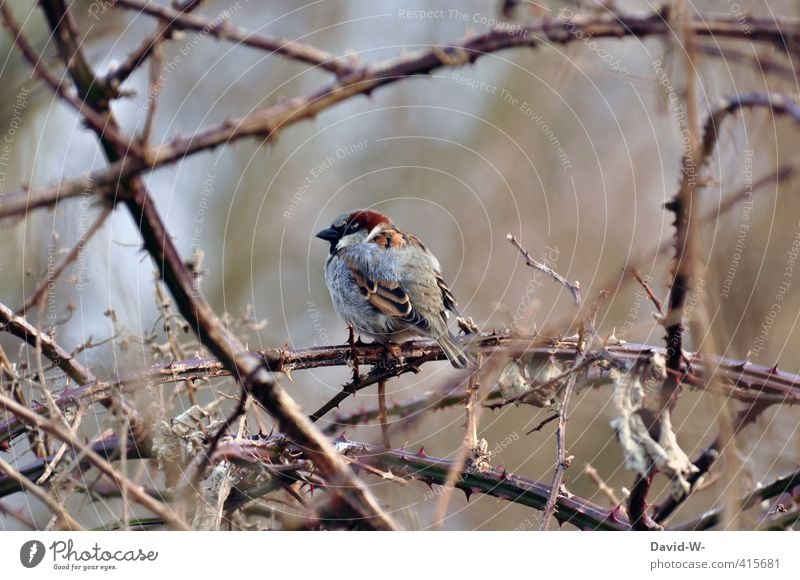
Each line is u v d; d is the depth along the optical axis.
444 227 15.76
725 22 9.40
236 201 16.11
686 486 7.16
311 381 12.94
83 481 7.31
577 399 12.78
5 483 7.55
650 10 9.02
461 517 10.42
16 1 7.34
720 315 7.89
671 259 7.54
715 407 7.06
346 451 7.93
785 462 8.79
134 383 7.49
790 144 9.09
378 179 16.36
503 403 7.80
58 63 6.42
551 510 6.95
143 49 6.55
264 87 14.12
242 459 7.56
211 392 9.91
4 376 8.27
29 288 8.52
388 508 8.26
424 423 11.96
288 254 16.47
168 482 7.46
